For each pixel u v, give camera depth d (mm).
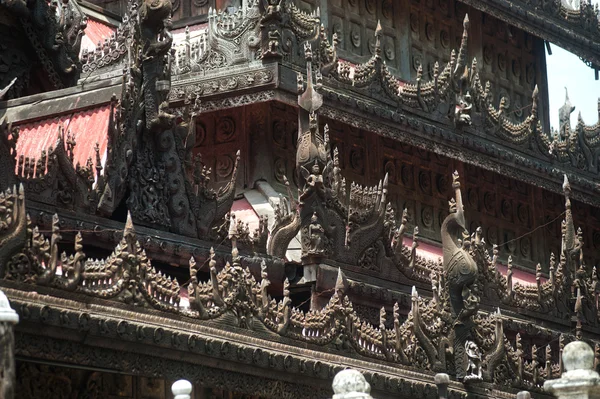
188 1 48000
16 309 28016
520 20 57094
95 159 34906
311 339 35375
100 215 33719
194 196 36406
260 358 33594
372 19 52094
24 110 37594
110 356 30125
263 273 34406
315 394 35438
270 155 44750
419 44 54375
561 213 59188
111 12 49250
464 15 56875
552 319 49875
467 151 50656
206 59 44062
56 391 31375
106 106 36375
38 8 39594
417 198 51344
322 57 44656
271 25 43188
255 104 44875
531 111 57000
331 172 40406
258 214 42812
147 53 35719
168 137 35875
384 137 49281
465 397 40469
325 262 39938
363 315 41344
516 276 55438
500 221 55906
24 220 28359
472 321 41156
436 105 49156
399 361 38312
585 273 51594
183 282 36812
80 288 29516
